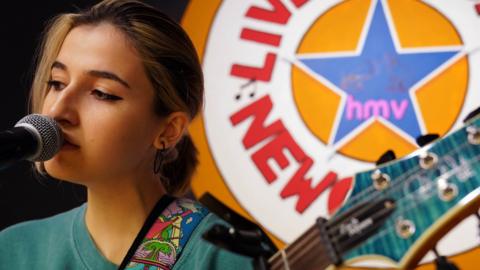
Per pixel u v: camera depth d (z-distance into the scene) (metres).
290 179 1.78
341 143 1.77
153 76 0.96
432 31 1.78
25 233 1.13
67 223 1.11
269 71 1.82
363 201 0.67
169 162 1.13
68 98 0.91
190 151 1.16
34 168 1.58
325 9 1.83
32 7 1.83
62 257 1.05
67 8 1.84
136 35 0.95
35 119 0.86
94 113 0.91
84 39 0.95
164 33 0.99
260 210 1.78
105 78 0.92
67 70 0.94
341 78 1.80
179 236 1.01
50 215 1.79
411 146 1.75
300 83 1.81
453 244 1.65
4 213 1.79
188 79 1.03
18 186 1.80
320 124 1.79
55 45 0.98
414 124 1.75
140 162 0.99
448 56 1.76
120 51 0.94
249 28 1.84
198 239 1.01
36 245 1.11
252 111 1.81
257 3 1.84
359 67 1.79
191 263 0.99
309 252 0.69
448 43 1.76
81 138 0.91
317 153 1.78
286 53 1.82
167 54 0.98
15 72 1.80
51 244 1.09
